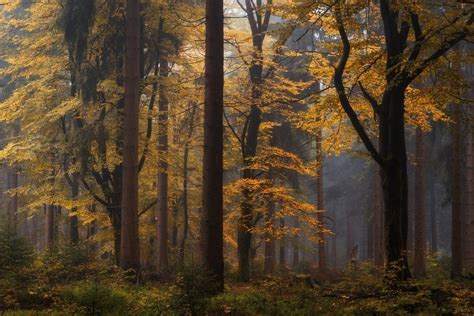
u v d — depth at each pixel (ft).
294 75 79.97
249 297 34.94
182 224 90.99
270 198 60.95
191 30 60.34
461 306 31.60
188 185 91.71
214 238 38.27
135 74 50.93
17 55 62.95
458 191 65.05
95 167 56.80
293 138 84.74
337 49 47.67
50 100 60.49
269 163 62.64
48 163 62.03
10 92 86.28
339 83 41.96
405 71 37.63
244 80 64.64
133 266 48.78
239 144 73.36
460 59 40.04
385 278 37.88
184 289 31.12
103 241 88.89
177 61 63.36
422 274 67.21
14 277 40.04
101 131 55.77
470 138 69.46
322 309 32.78
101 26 58.90
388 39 41.39
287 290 40.73
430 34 35.96
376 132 56.90
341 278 62.39
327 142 55.67
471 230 69.62
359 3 38.40
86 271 52.65
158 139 69.82
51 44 60.34
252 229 59.57
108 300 31.65
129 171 49.75
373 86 49.16
